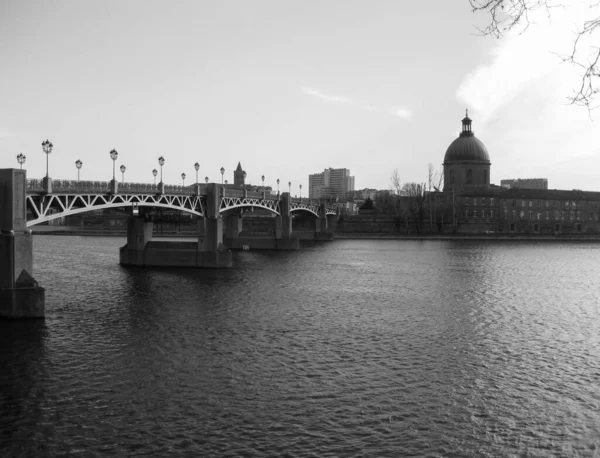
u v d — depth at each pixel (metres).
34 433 22.70
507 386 28.30
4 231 41.97
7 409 25.05
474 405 25.72
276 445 21.62
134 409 25.02
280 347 35.41
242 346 35.59
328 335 38.69
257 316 45.25
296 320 43.72
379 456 20.84
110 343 36.09
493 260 98.75
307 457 20.72
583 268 85.12
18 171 41.97
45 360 32.22
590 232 197.38
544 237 172.88
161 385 28.09
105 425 23.41
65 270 78.19
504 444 21.91
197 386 27.95
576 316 46.22
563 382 29.02
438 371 30.64
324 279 69.94
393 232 187.00
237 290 59.72
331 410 24.97
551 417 24.48
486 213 188.38
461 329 40.81
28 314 42.50
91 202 59.03
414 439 22.22
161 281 66.94
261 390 27.41
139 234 85.62
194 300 52.97
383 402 25.95
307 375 29.77
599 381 29.20
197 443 21.78
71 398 26.34
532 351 34.94
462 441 22.11
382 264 90.38
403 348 35.31
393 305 50.78
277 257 105.44
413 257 104.81
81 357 32.88
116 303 50.94
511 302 53.03
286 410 24.94
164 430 22.91
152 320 43.38
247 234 151.25
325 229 173.12
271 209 118.12
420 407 25.44
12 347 34.91
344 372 30.28
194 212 79.94
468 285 64.75
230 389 27.53
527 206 192.38
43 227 186.62
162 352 34.09
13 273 42.25
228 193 92.44
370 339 37.59
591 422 24.00
